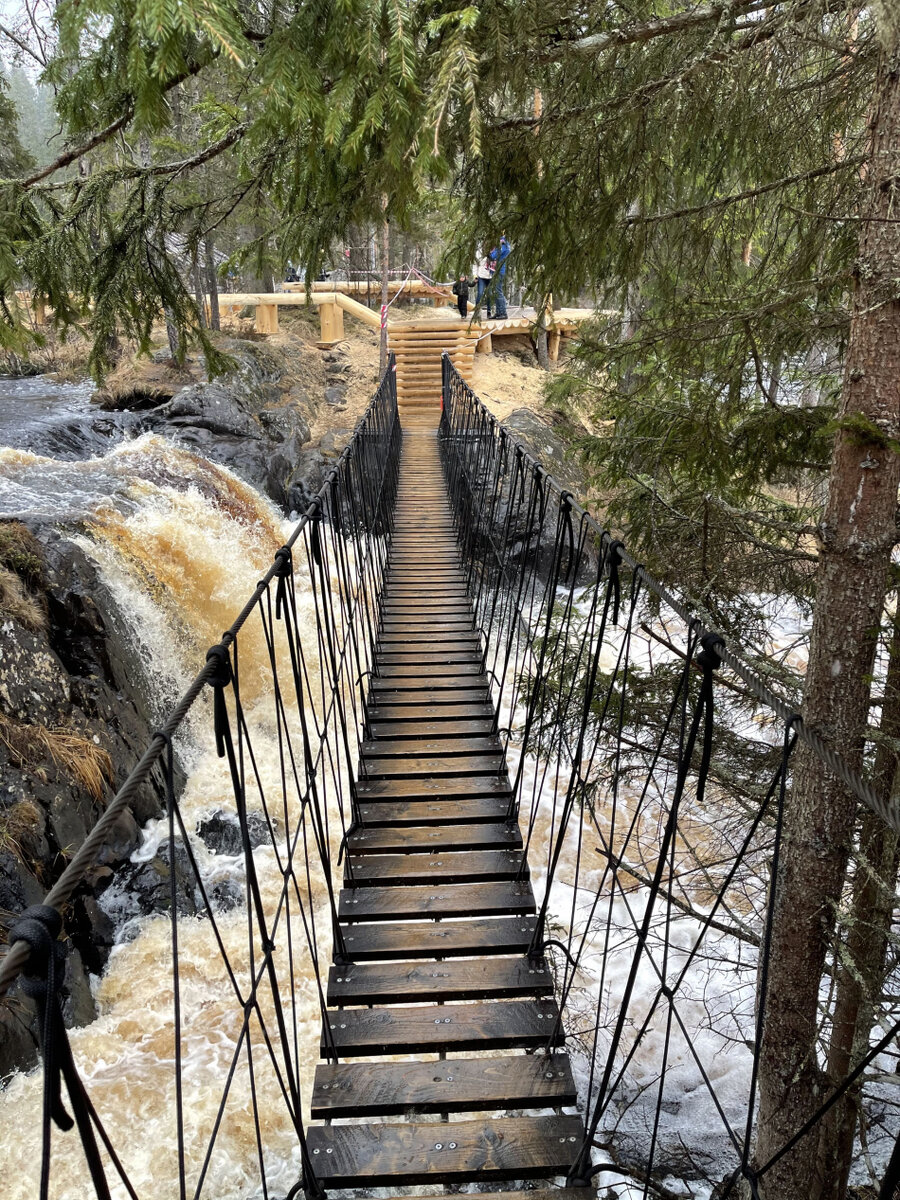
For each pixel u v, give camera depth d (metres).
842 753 2.54
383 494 8.89
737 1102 4.54
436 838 3.40
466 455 9.83
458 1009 2.58
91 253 3.44
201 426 12.23
